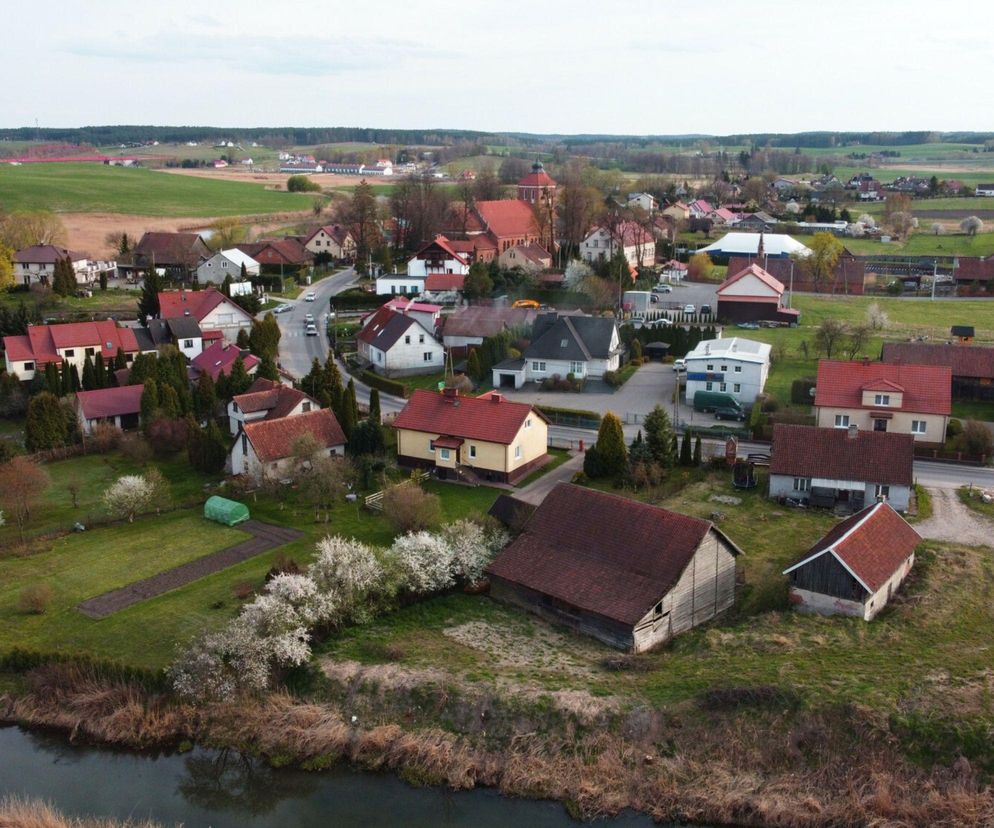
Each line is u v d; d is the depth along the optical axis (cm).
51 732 4491
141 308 12006
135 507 6500
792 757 3922
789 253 16150
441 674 4469
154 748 4381
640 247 15688
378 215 18588
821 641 4566
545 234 17412
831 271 14250
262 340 10481
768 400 8288
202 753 4322
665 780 3931
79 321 12419
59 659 4706
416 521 5972
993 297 13738
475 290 13050
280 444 7100
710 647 4656
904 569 5225
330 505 6688
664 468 7031
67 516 6662
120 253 16388
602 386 9519
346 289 14988
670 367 10269
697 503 6469
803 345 10031
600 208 18438
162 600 5331
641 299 12581
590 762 4041
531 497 6675
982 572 5241
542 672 4488
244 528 6344
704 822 3800
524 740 4147
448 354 10600
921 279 14662
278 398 8062
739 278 11875
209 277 14975
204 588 5456
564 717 4181
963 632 4619
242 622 4634
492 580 5309
